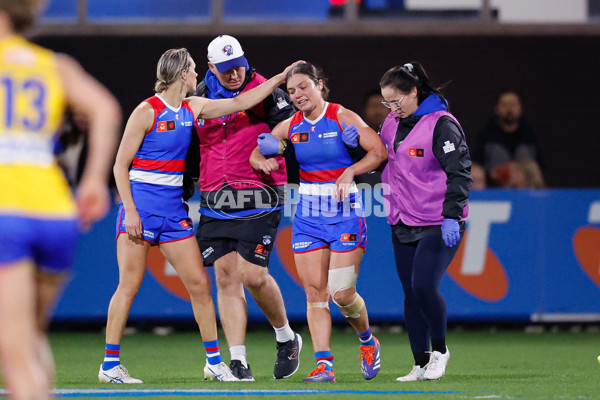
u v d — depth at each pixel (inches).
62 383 839.1
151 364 1045.8
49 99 450.9
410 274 858.8
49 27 1707.7
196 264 861.8
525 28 1749.5
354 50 1745.8
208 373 874.8
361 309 842.8
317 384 808.9
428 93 840.3
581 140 1760.6
